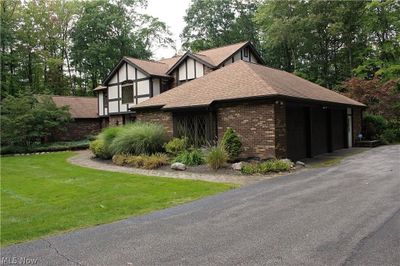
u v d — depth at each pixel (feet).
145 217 20.20
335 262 12.56
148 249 14.76
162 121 53.57
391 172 31.63
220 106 45.68
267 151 41.16
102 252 14.62
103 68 128.57
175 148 45.65
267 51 131.64
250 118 42.73
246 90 43.75
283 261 12.87
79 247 15.35
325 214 18.74
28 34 119.34
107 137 52.85
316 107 51.72
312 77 111.86
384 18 92.43
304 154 47.70
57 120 80.74
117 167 44.06
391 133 71.51
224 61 74.69
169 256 13.89
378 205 20.08
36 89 123.34
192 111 48.70
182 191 27.30
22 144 74.64
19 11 116.16
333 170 34.86
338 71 112.98
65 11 131.54
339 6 101.35
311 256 13.19
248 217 18.95
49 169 44.75
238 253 13.85
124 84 85.25
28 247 15.58
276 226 17.07
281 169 35.32
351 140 64.80
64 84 133.80
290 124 45.06
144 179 33.50
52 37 128.88
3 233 17.72
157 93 80.33
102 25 124.88
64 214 21.52
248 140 42.96
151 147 47.78
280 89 43.06
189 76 77.20
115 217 20.49
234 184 29.48
